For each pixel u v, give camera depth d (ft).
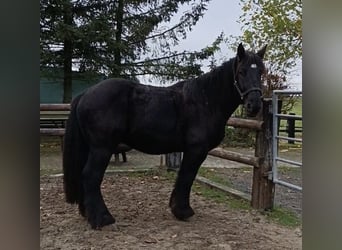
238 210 12.18
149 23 31.24
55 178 16.97
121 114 9.91
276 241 9.32
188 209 10.99
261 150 12.14
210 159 23.91
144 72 32.01
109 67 30.30
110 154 9.98
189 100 10.52
